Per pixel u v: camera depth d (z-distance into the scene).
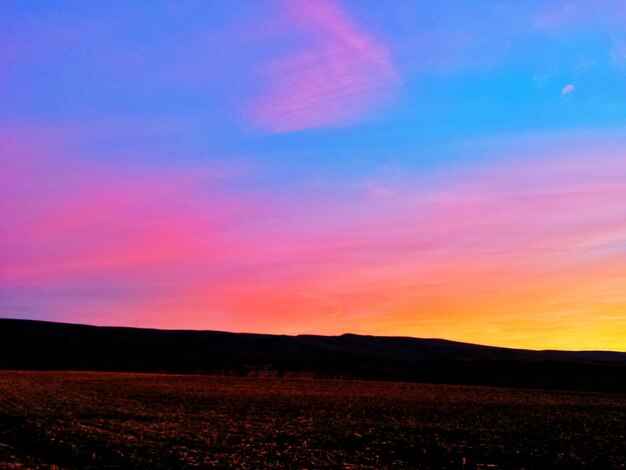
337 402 55.94
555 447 28.16
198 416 39.28
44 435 27.16
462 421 40.06
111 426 31.41
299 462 22.56
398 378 123.69
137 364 142.50
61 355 149.38
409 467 22.48
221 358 158.88
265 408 47.56
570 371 116.25
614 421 41.72
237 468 20.73
